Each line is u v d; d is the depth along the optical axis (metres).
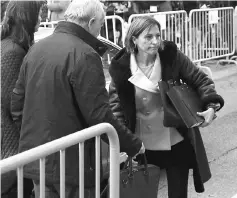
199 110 3.46
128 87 3.49
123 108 3.52
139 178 3.27
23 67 3.08
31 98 3.00
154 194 3.36
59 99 2.92
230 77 9.80
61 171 2.52
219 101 3.49
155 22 3.38
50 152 2.41
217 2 11.30
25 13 3.33
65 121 2.93
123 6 10.62
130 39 3.45
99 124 2.71
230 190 4.88
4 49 3.35
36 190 3.09
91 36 3.04
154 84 3.48
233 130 6.73
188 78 3.55
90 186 2.99
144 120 3.54
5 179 3.20
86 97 2.87
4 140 3.43
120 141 2.99
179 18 9.30
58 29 3.06
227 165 5.52
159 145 3.54
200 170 3.54
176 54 3.48
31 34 3.41
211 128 6.83
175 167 3.62
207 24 9.88
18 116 3.21
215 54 10.23
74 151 2.91
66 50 2.93
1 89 3.34
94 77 2.88
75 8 3.02
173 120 3.35
